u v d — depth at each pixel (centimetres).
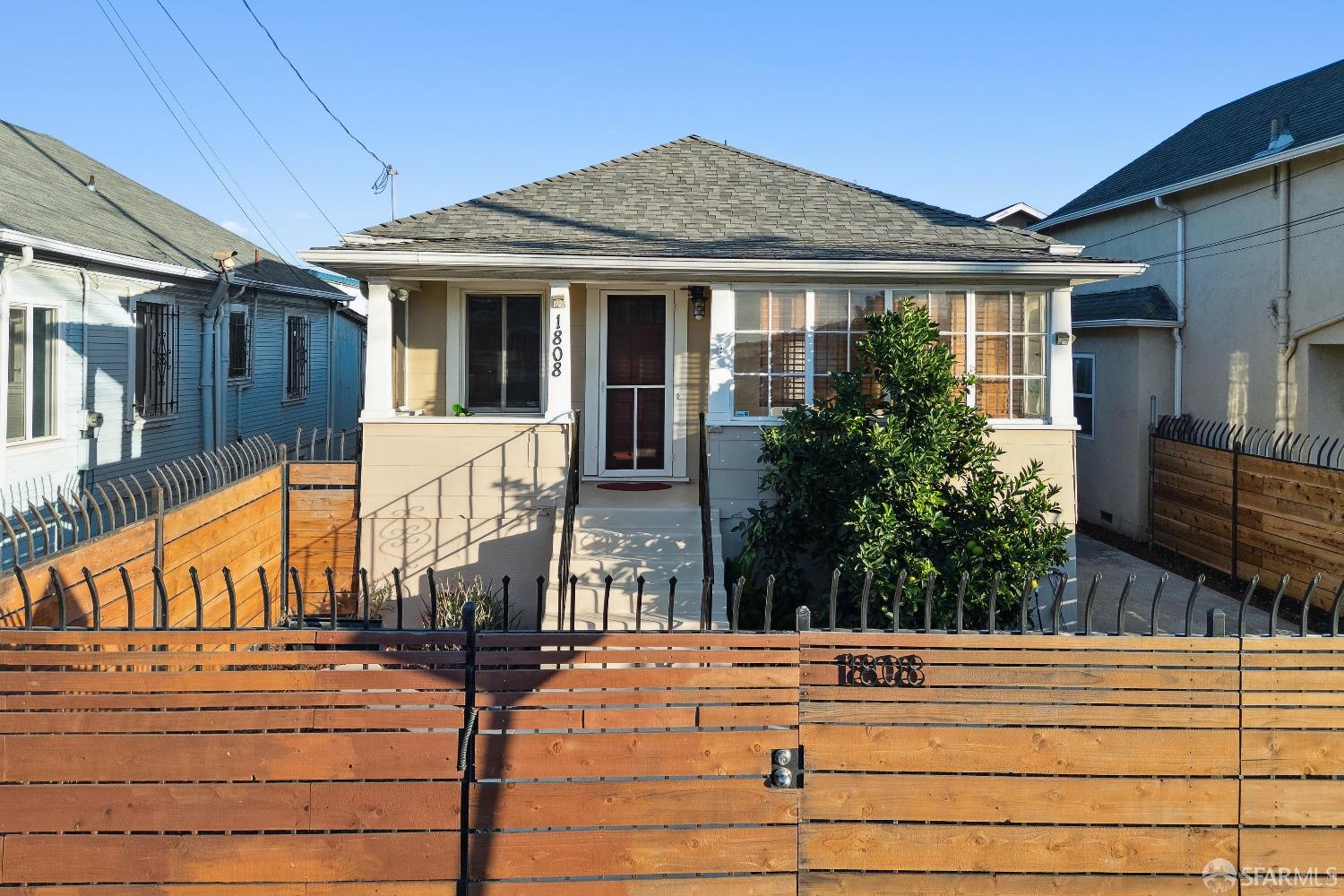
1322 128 1326
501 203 1185
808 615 482
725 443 1045
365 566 1048
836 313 1047
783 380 1047
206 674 461
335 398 2275
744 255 1005
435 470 1048
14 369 1060
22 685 455
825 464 930
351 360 2450
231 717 460
